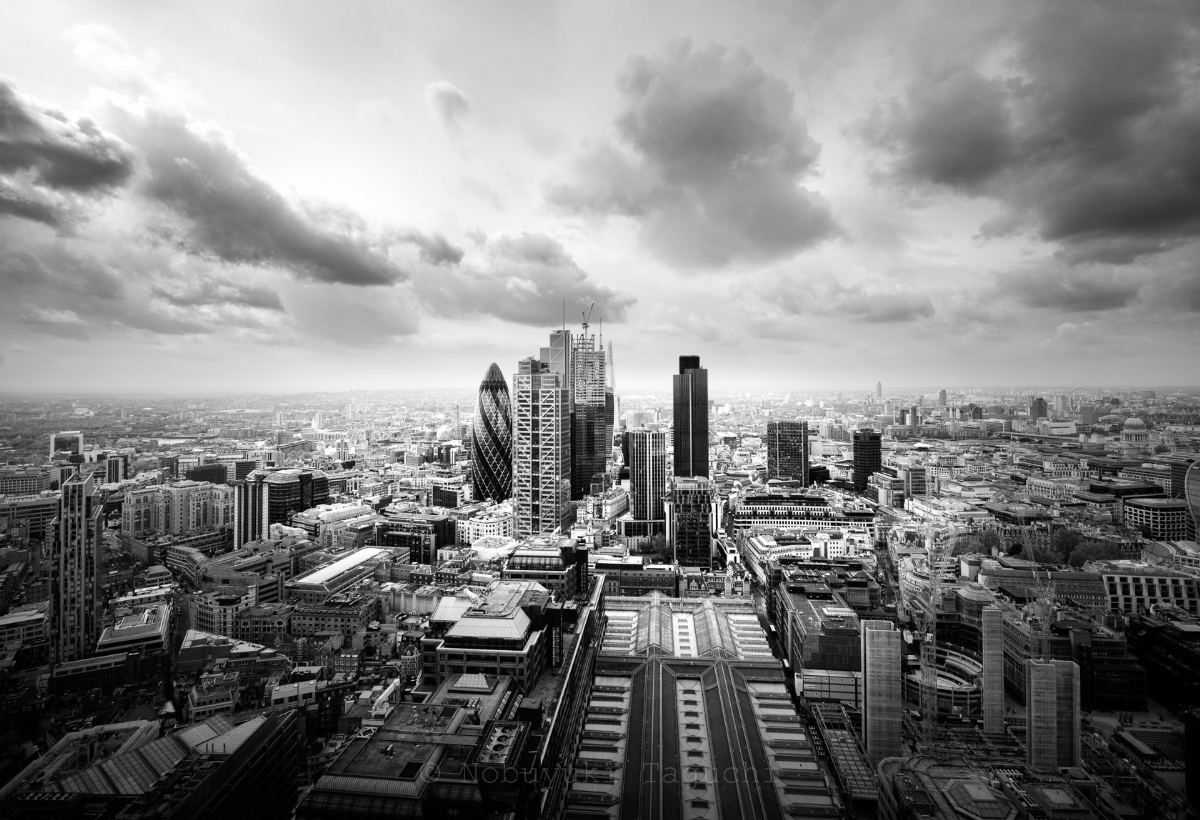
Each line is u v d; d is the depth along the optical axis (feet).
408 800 615.16
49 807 644.69
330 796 623.36
